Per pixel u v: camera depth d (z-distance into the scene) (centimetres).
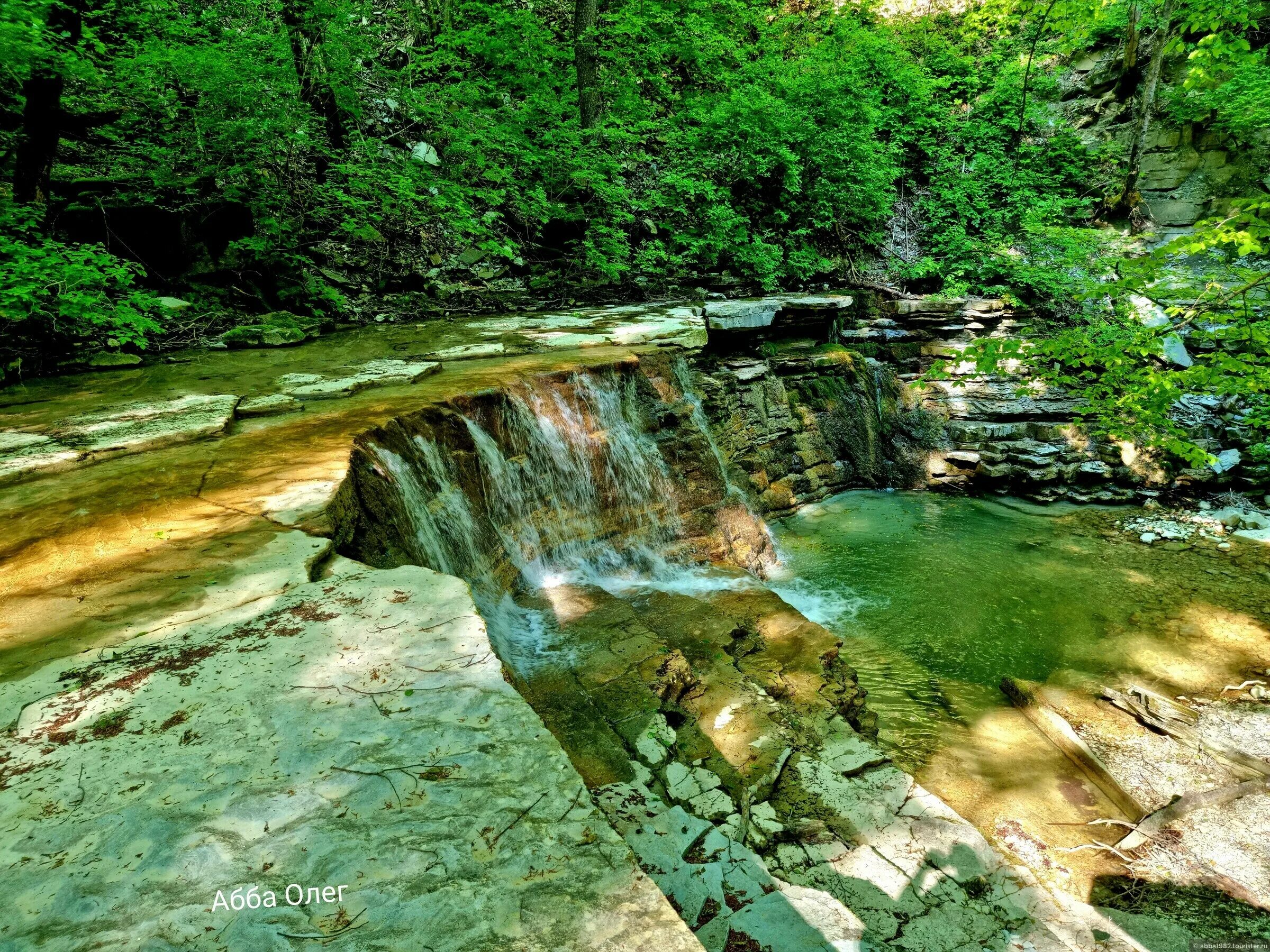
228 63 891
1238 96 1425
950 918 337
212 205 918
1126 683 634
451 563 511
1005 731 582
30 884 141
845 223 1451
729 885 297
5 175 860
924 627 736
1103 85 1675
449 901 139
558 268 1264
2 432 480
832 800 402
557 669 470
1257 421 1043
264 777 172
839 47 1622
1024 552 911
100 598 265
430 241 1195
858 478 1159
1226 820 469
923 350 1227
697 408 880
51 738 186
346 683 211
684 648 543
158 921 134
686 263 1318
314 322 911
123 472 409
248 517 341
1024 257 1376
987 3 1714
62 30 837
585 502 696
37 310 664
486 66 1351
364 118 1200
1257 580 824
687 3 1485
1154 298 611
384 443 489
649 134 1416
